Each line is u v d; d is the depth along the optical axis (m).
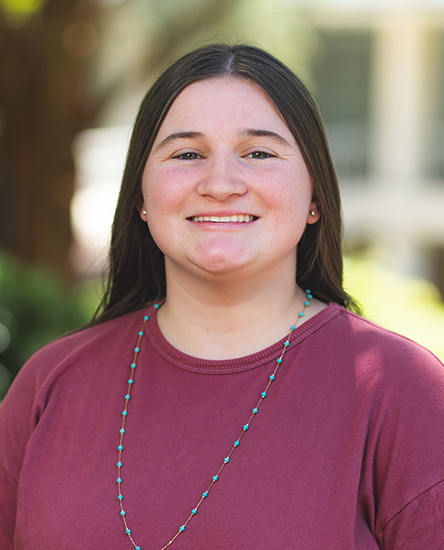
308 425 1.64
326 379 1.68
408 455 1.59
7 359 5.14
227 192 1.64
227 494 1.60
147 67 8.98
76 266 8.90
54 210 9.26
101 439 1.74
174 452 1.67
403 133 16.78
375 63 16.84
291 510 1.57
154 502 1.64
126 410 1.76
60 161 9.17
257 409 1.67
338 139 16.97
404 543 1.59
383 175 16.81
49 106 8.88
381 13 15.31
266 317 1.77
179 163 1.72
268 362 1.73
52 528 1.68
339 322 1.77
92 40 8.77
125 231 2.00
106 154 13.92
